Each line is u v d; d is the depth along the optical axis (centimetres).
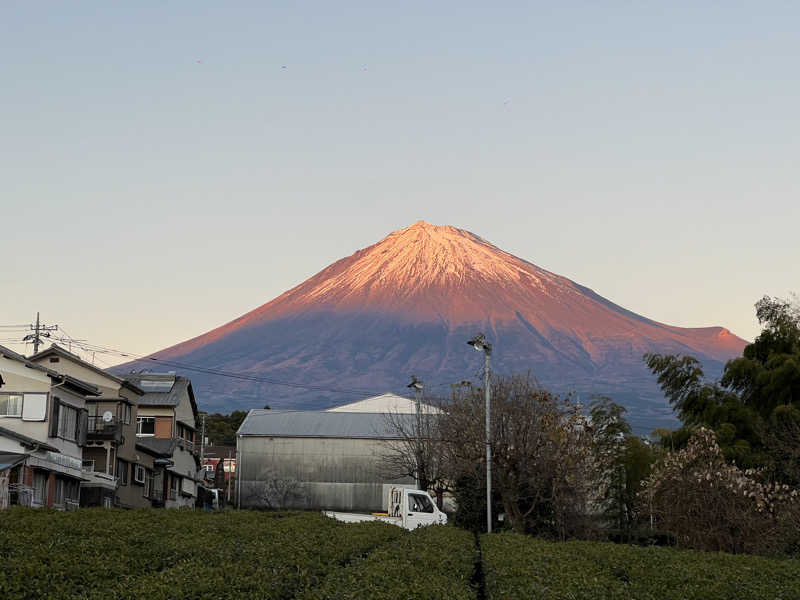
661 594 2070
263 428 8025
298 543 2538
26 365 4803
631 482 5112
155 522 3008
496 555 2581
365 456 7812
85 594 1641
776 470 4281
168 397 7388
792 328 4950
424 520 4053
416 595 1722
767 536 3444
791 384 4672
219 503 9975
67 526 2561
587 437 4375
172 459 7094
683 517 3572
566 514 4200
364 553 2667
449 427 4875
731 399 4906
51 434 4794
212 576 1806
